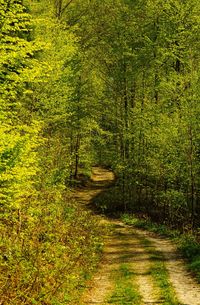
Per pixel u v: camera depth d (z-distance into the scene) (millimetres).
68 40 33938
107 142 45438
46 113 28672
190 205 31016
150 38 40250
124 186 39562
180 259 21266
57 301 12742
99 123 47375
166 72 38188
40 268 13703
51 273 14055
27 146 14273
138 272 18500
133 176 40125
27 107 26812
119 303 13781
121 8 41531
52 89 28859
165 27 37156
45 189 19984
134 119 38812
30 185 16141
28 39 28812
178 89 30078
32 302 11672
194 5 34938
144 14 40719
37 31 30750
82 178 52219
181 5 35094
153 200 38625
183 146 28984
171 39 36594
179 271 18609
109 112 43469
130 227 33344
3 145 13016
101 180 55344
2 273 12297
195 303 13594
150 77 39188
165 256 22125
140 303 13672
